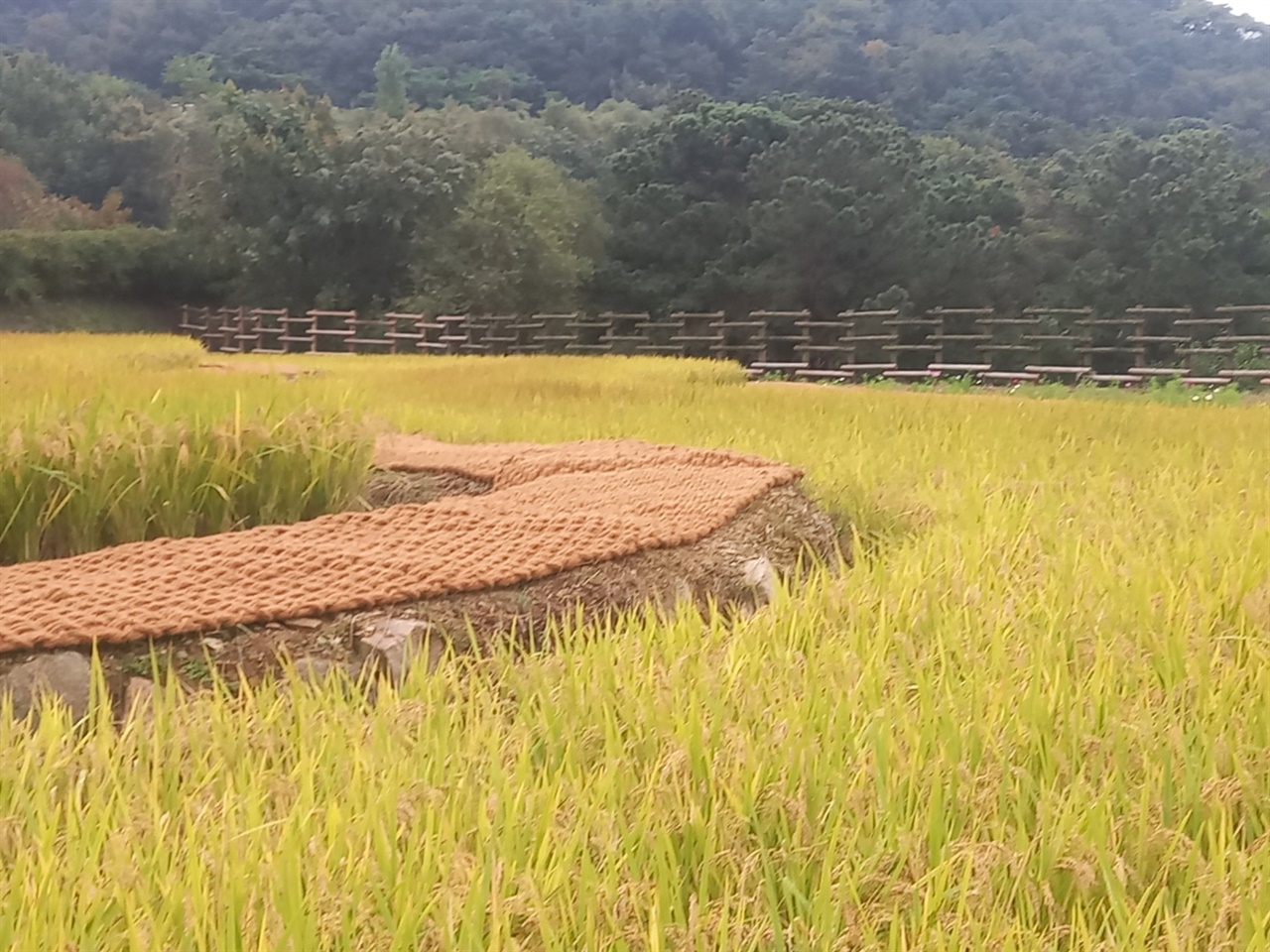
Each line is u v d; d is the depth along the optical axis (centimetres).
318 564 400
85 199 5131
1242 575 378
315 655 357
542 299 3409
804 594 414
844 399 1208
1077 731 268
